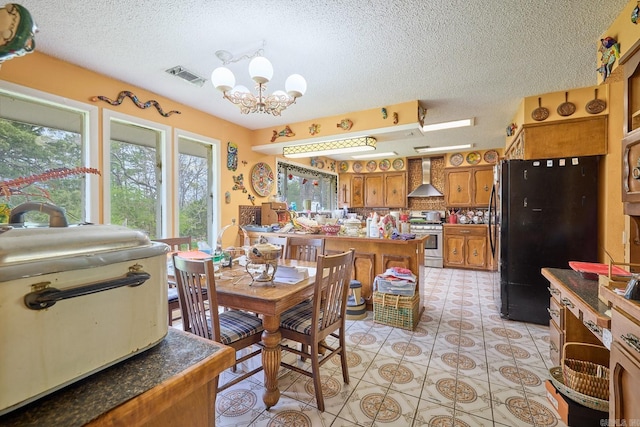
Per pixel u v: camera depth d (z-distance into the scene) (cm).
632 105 168
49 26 187
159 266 76
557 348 193
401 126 323
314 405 171
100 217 254
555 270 206
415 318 285
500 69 244
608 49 184
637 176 160
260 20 181
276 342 166
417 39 201
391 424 156
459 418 161
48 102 225
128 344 68
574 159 282
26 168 218
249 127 418
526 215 297
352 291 308
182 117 328
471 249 545
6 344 49
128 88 275
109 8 170
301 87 199
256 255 177
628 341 104
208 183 370
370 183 673
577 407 153
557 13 173
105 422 52
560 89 284
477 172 571
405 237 312
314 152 415
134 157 288
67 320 56
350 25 186
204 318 160
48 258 55
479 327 284
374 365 215
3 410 48
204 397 73
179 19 181
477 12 173
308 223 369
